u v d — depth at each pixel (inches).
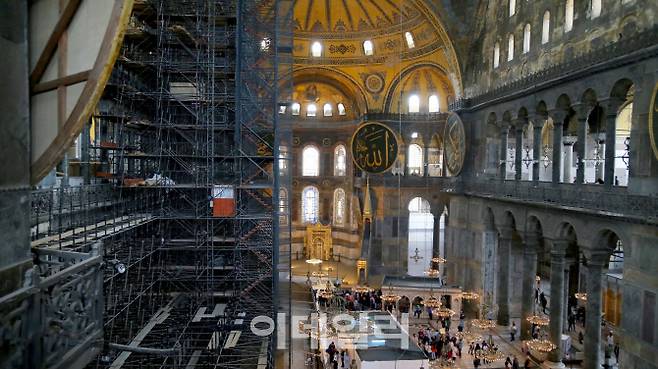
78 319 243.4
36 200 514.6
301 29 1440.7
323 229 1708.9
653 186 615.2
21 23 225.9
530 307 964.6
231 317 723.4
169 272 784.3
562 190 814.5
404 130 1491.1
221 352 685.9
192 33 807.7
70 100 238.7
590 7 751.7
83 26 236.5
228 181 860.0
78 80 235.5
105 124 780.6
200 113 845.2
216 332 706.8
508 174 1189.1
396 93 1478.8
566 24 818.2
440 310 917.2
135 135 879.1
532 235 951.0
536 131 930.1
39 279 209.5
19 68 225.0
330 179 1738.4
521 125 990.4
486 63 1126.4
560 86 834.2
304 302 1182.9
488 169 1139.3
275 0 809.5
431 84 1469.0
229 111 875.4
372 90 1483.8
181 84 935.7
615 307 988.6
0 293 209.9
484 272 1119.6
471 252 1183.6
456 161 1183.6
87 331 251.6
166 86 857.5
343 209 1722.4
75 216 607.8
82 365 243.9
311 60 1478.8
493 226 1116.5
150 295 719.7
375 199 1502.2
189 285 797.2
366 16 1398.9
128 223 661.3
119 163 768.9
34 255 286.5
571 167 1229.1
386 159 935.7
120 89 746.2
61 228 518.3
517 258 1147.3
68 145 240.4
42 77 245.8
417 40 1360.7
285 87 1008.2
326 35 1448.1
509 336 1016.2
